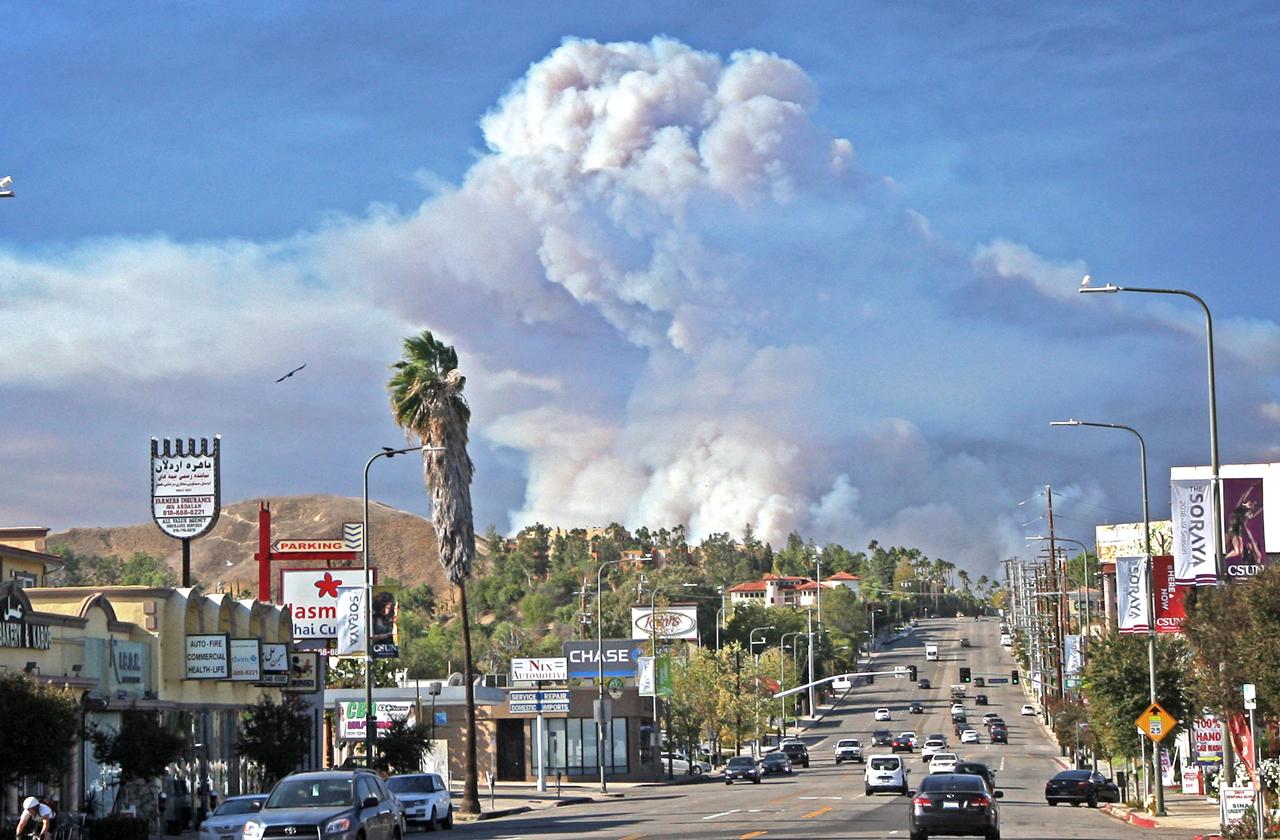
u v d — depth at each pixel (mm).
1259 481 36594
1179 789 71188
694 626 124625
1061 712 92000
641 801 67062
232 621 59156
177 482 62562
